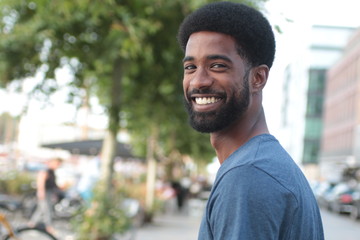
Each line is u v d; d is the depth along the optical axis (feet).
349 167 184.75
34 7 27.17
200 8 5.08
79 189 40.22
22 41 26.55
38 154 119.85
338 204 92.48
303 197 4.61
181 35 5.25
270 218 4.23
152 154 55.52
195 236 43.93
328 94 270.67
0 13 27.30
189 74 5.15
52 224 37.19
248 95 5.02
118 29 25.48
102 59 26.07
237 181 4.39
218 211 4.42
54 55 28.43
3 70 28.22
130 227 28.78
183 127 38.81
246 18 4.95
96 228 27.45
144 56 27.35
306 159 294.05
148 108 33.09
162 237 41.78
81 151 62.03
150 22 24.56
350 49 229.04
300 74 315.37
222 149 5.20
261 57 5.07
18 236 21.21
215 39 4.95
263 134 5.03
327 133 265.34
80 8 23.86
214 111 4.97
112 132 28.96
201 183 129.49
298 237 4.50
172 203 73.31
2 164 91.97
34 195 42.70
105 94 32.48
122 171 89.04
